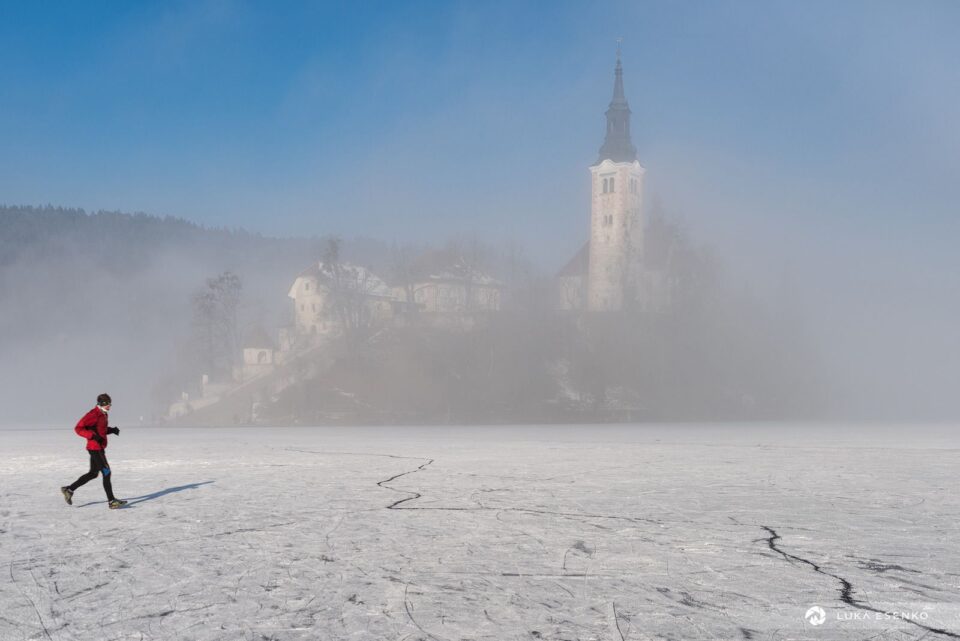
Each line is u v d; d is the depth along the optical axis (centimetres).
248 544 961
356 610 661
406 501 1352
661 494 1438
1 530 1093
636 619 628
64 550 940
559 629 604
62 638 600
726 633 591
